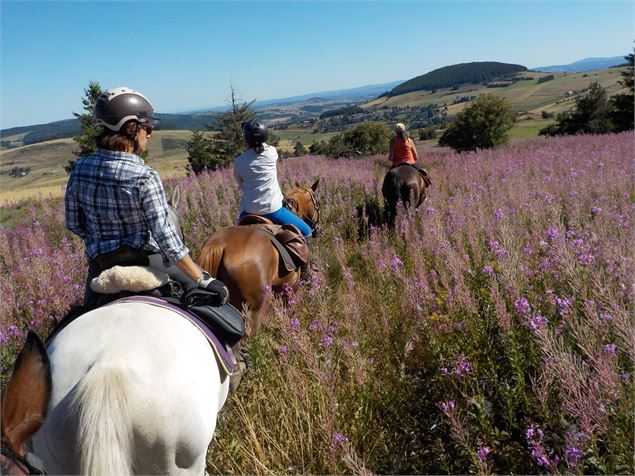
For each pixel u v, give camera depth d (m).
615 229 5.89
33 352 2.23
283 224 5.48
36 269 6.82
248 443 3.84
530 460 3.40
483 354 4.25
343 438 3.26
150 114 2.97
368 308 5.78
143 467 2.36
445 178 14.38
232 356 3.12
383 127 47.88
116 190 2.81
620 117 42.19
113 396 2.18
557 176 11.52
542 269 4.93
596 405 3.04
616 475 2.90
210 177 16.31
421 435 3.96
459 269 5.00
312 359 3.82
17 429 2.04
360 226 9.77
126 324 2.58
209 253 4.55
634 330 3.28
